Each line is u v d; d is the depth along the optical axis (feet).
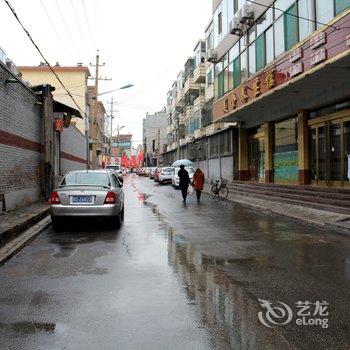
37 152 58.70
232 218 45.68
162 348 13.08
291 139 71.46
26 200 52.85
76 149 105.60
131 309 16.57
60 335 14.08
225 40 88.74
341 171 57.00
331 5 47.42
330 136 59.67
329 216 42.86
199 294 18.54
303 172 65.16
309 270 22.84
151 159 318.86
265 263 24.49
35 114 57.72
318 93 59.36
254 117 83.76
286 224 41.01
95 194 36.76
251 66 74.23
